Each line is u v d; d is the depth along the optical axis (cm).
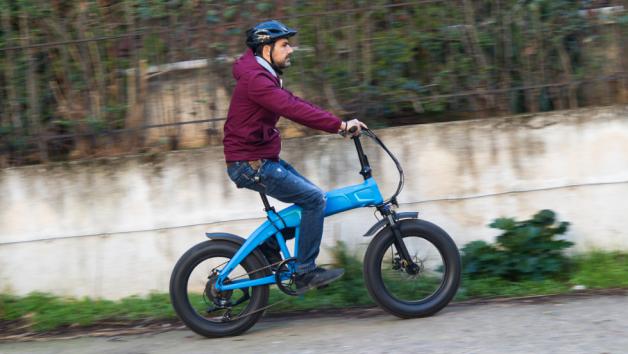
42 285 785
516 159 777
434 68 797
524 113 794
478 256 753
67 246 782
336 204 664
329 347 620
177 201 777
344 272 708
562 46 794
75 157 799
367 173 668
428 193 779
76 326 736
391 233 664
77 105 796
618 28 788
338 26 783
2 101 793
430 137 774
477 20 792
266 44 641
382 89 789
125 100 794
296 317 720
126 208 779
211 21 798
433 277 688
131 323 737
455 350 589
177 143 794
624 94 794
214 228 779
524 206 782
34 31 810
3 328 738
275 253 678
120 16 818
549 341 595
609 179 777
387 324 668
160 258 782
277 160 660
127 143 796
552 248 745
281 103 623
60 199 777
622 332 604
